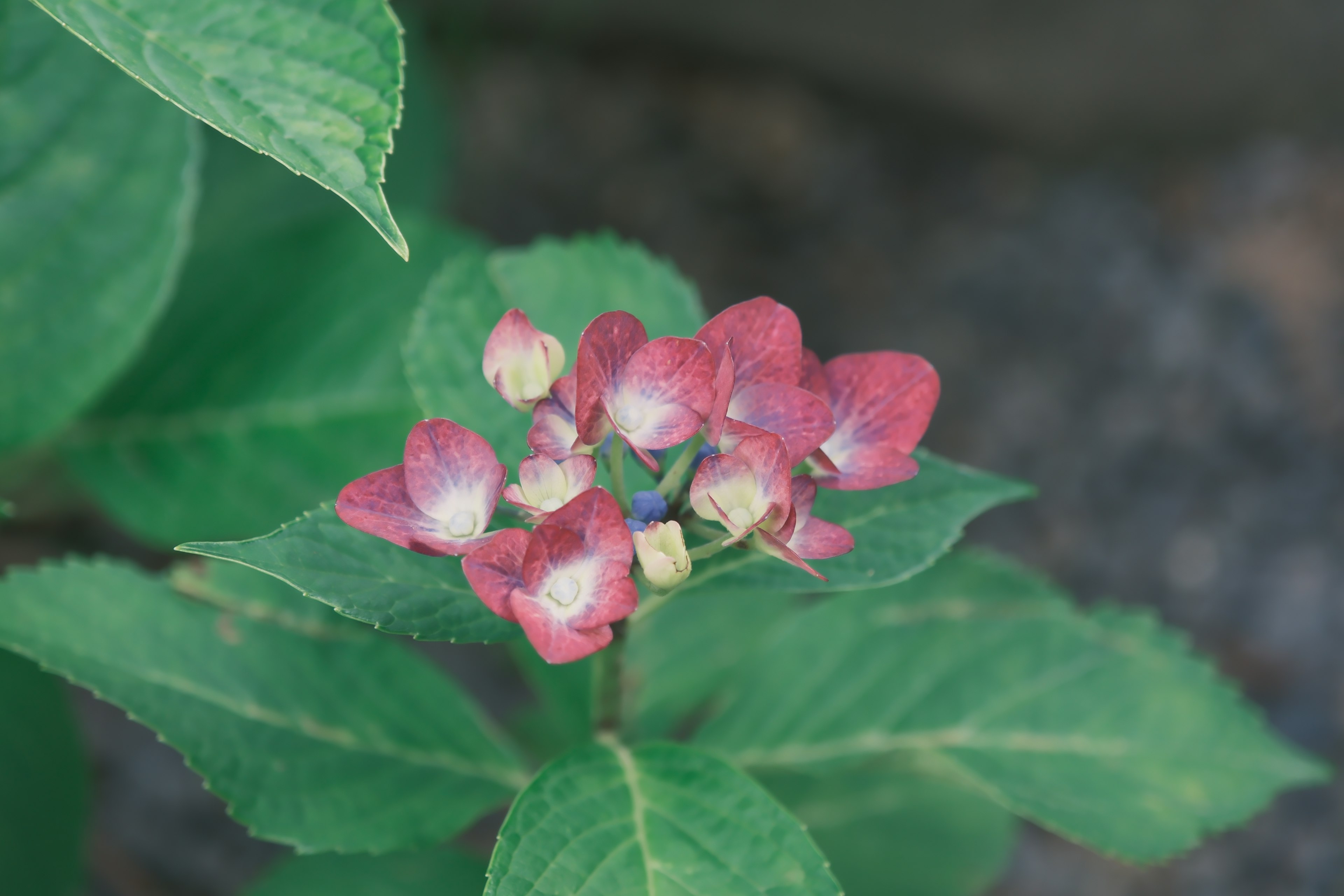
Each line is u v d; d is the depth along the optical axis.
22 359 0.66
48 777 0.67
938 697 0.67
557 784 0.57
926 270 1.56
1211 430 1.40
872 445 0.57
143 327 0.66
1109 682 0.66
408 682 0.64
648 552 0.54
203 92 0.53
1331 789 1.13
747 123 1.65
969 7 1.59
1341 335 1.47
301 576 0.56
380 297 0.73
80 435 0.71
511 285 0.65
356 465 0.71
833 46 1.64
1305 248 1.56
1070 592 1.29
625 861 0.56
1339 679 1.20
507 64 1.60
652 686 0.70
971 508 0.60
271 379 0.72
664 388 0.55
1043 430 1.41
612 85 1.64
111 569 0.62
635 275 0.66
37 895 0.67
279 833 0.60
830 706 0.67
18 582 0.61
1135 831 0.64
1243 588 1.28
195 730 0.61
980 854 0.73
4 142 0.64
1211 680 0.66
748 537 0.54
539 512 0.54
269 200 0.92
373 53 0.53
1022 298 1.53
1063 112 1.65
